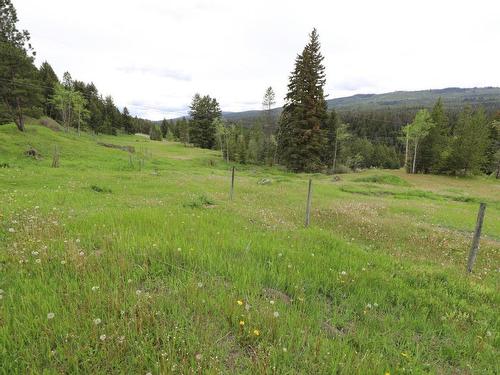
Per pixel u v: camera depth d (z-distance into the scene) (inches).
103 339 114.7
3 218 287.0
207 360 117.6
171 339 126.9
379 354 134.3
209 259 212.2
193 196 621.3
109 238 240.2
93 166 1344.7
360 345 141.6
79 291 154.8
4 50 1716.3
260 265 226.8
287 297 186.5
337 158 2906.0
